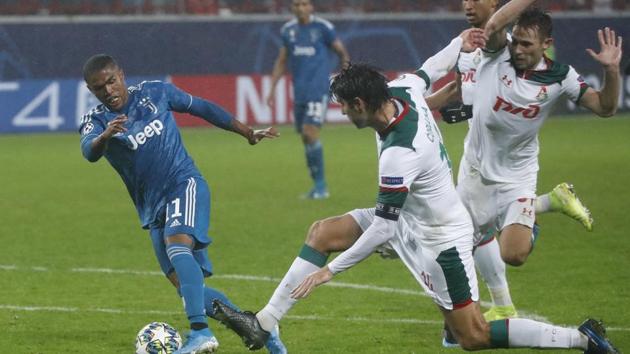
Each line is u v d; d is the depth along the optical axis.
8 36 85.44
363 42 90.56
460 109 28.39
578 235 43.88
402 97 22.55
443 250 22.59
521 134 27.69
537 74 26.91
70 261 39.78
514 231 27.81
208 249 41.97
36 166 68.94
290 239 43.94
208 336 24.06
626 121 89.62
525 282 35.19
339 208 51.62
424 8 100.25
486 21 27.56
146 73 87.25
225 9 97.56
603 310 30.91
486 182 28.27
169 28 87.56
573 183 57.97
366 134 85.88
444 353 26.27
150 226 26.19
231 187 59.53
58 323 29.84
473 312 22.88
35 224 48.41
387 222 21.81
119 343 27.55
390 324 29.53
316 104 55.16
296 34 56.75
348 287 34.69
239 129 27.23
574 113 93.62
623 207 50.31
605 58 25.98
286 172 65.62
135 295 33.78
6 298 33.31
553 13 92.56
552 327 22.98
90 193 58.06
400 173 21.62
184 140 84.25
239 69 88.94
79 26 86.38
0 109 85.62
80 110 87.31
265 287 35.06
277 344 25.00
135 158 25.72
